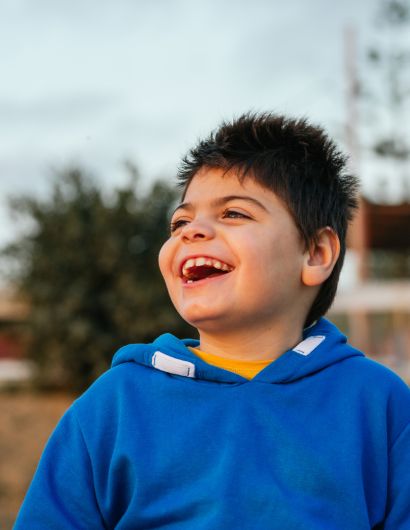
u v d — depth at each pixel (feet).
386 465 4.89
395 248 47.78
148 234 31.60
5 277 32.40
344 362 5.22
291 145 5.65
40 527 4.81
